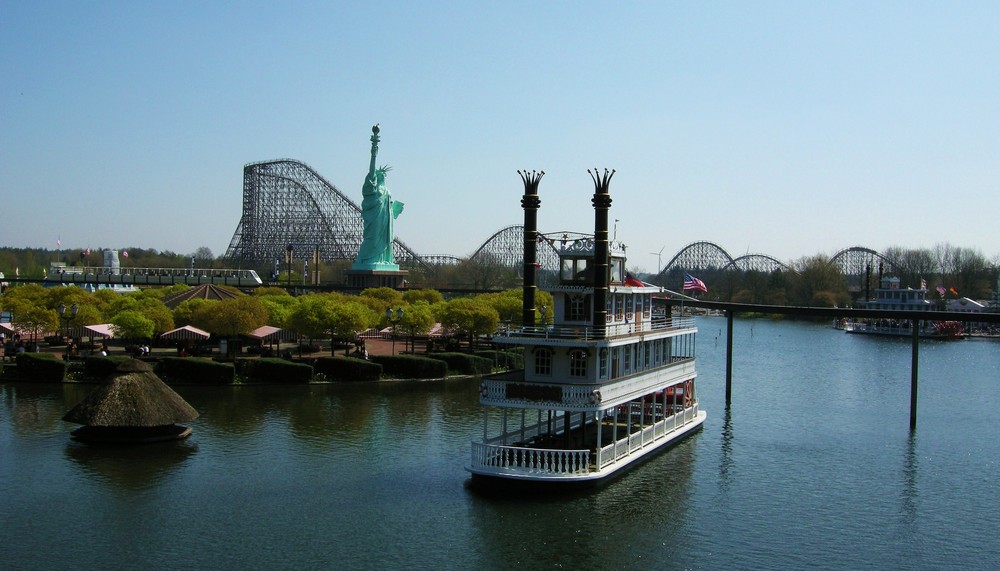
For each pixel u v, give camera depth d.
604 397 67.12
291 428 86.94
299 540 55.62
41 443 78.19
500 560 53.06
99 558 52.22
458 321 143.12
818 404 111.75
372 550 54.25
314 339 151.50
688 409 91.00
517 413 97.69
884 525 60.88
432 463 73.88
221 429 85.88
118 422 76.94
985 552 55.97
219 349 133.75
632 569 52.19
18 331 140.50
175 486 66.38
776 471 74.38
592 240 71.56
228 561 52.12
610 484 68.56
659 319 87.12
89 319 134.88
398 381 120.50
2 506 61.22
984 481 72.31
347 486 67.00
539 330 69.75
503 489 65.81
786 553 55.22
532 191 73.31
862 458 79.69
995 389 130.38
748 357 181.25
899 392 124.81
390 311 134.88
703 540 57.12
